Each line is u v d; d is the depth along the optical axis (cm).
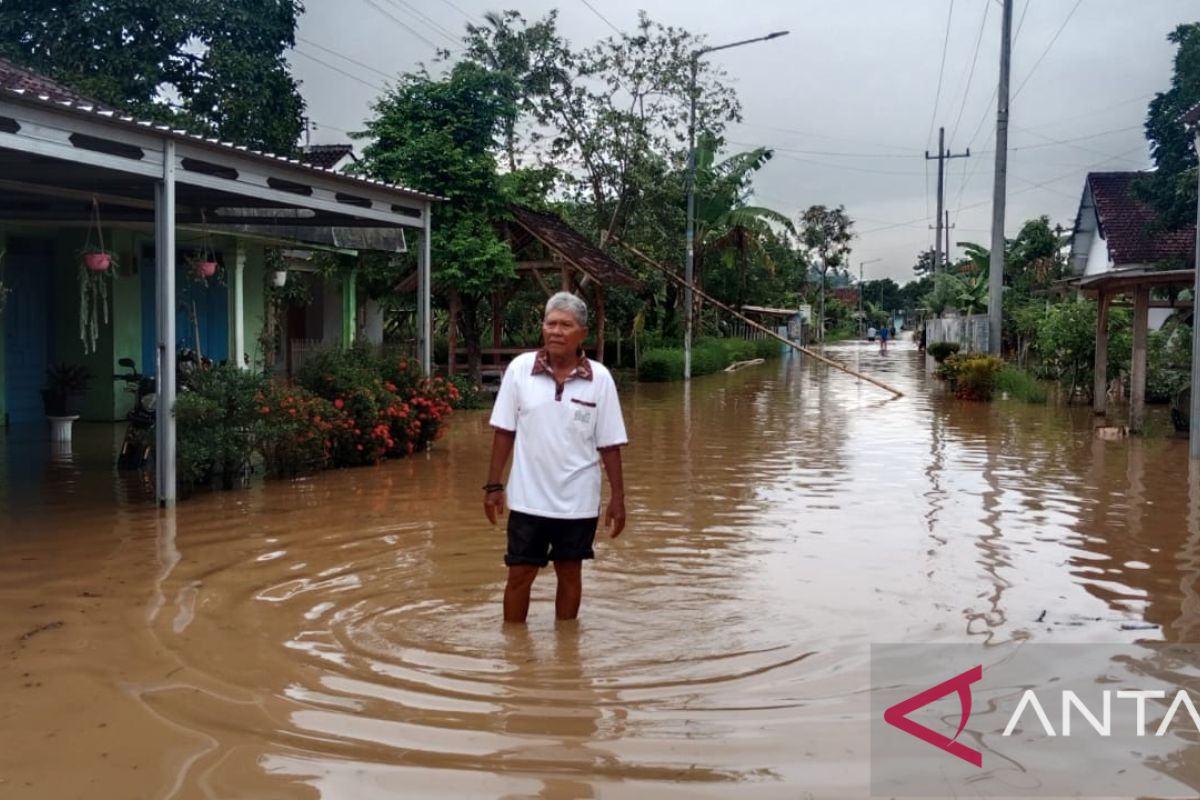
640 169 2745
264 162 928
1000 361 2353
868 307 11006
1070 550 742
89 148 810
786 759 386
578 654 507
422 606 591
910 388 2595
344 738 400
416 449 1227
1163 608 592
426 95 1927
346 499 909
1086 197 3119
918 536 793
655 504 934
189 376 945
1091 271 3244
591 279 2247
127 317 1433
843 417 1806
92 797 350
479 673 478
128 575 641
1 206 1153
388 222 1198
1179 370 1930
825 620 568
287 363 1998
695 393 2406
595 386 541
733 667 490
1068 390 2194
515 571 548
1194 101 2055
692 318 3312
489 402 1931
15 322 1334
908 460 1240
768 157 3384
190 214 1205
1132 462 1217
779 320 6053
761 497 973
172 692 446
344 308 2047
